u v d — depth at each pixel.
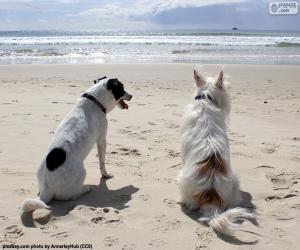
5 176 2.26
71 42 17.19
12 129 3.06
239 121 3.53
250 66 7.77
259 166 2.48
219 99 2.13
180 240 1.69
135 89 5.12
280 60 9.30
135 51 12.00
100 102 2.26
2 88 4.95
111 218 1.84
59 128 2.11
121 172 2.40
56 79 5.90
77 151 2.04
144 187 2.21
